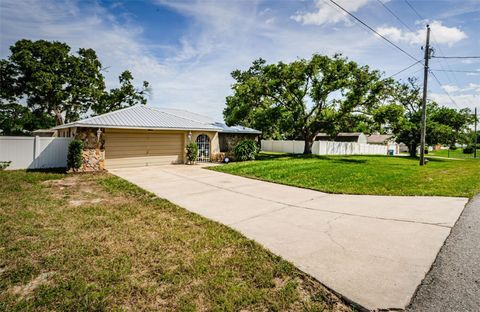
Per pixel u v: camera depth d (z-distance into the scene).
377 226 4.81
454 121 29.34
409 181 9.68
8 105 28.08
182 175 11.58
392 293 2.70
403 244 3.95
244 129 21.61
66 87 28.77
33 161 13.00
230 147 20.75
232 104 22.89
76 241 4.16
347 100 21.94
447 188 8.22
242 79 25.97
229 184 9.56
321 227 4.85
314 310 2.51
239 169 13.34
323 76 21.81
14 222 5.01
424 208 5.98
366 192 7.89
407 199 6.99
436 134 24.84
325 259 3.51
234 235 4.46
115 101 30.33
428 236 4.24
